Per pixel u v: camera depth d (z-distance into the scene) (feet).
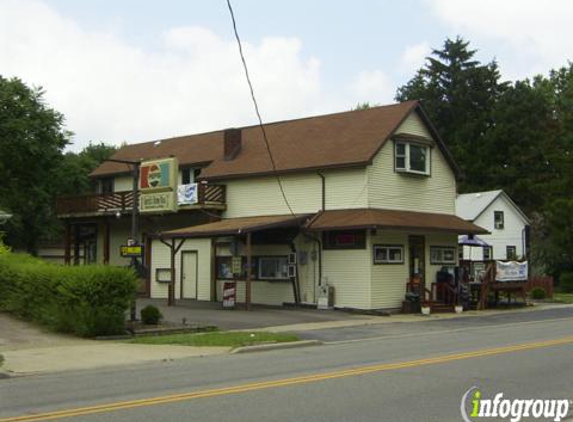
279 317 84.74
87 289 62.34
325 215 100.12
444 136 220.43
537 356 49.49
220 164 118.42
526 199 199.00
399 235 99.19
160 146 140.77
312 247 100.73
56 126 156.56
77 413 31.04
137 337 63.72
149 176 86.07
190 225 119.34
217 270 113.09
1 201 152.97
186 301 111.24
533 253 174.81
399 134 102.17
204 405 32.42
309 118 118.83
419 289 99.30
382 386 37.27
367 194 97.66
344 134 106.73
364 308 94.27
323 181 102.58
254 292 107.14
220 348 56.80
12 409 32.40
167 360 51.29
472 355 50.55
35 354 53.36
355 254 95.96
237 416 29.94
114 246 135.44
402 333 70.85
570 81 232.94
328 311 94.79
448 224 104.01
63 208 135.13
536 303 121.70
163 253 123.24
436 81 226.79
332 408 31.50
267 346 58.29
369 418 29.43
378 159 99.96
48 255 190.39
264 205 109.70
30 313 70.33
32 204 164.25
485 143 204.74
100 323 62.69
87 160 196.24
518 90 211.61
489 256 166.71
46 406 33.06
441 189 110.52
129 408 31.99
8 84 148.87
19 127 145.38
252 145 119.44
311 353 54.49
